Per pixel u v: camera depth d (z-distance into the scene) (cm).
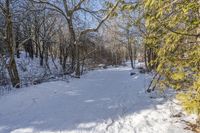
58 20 3491
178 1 537
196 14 572
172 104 1116
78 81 2191
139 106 1190
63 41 3744
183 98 593
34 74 2795
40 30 3509
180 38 602
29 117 1077
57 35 3916
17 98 1372
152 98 1317
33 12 2436
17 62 3219
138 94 1466
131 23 639
